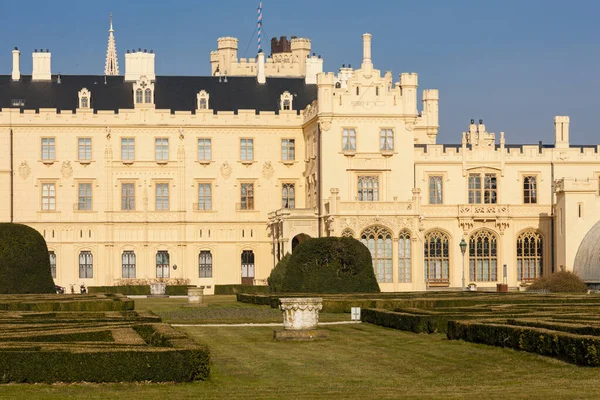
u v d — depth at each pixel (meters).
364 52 118.06
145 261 124.75
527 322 47.38
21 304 72.88
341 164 116.56
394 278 110.25
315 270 94.38
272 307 82.62
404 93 118.31
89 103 125.50
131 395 35.28
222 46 148.12
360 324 63.66
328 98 116.62
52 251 123.50
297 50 149.38
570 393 33.84
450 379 39.44
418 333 55.25
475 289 108.00
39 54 129.00
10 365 37.16
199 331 59.47
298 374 41.28
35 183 123.25
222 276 125.56
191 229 125.31
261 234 126.00
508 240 121.50
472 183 122.31
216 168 125.62
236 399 34.34
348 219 109.88
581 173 123.81
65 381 37.41
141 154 125.06
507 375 39.75
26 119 123.06
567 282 99.44
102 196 124.31
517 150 123.00
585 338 39.94
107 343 40.94
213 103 129.00
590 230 114.81
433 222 120.31
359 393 35.50
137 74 130.75
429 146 121.56
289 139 126.69
